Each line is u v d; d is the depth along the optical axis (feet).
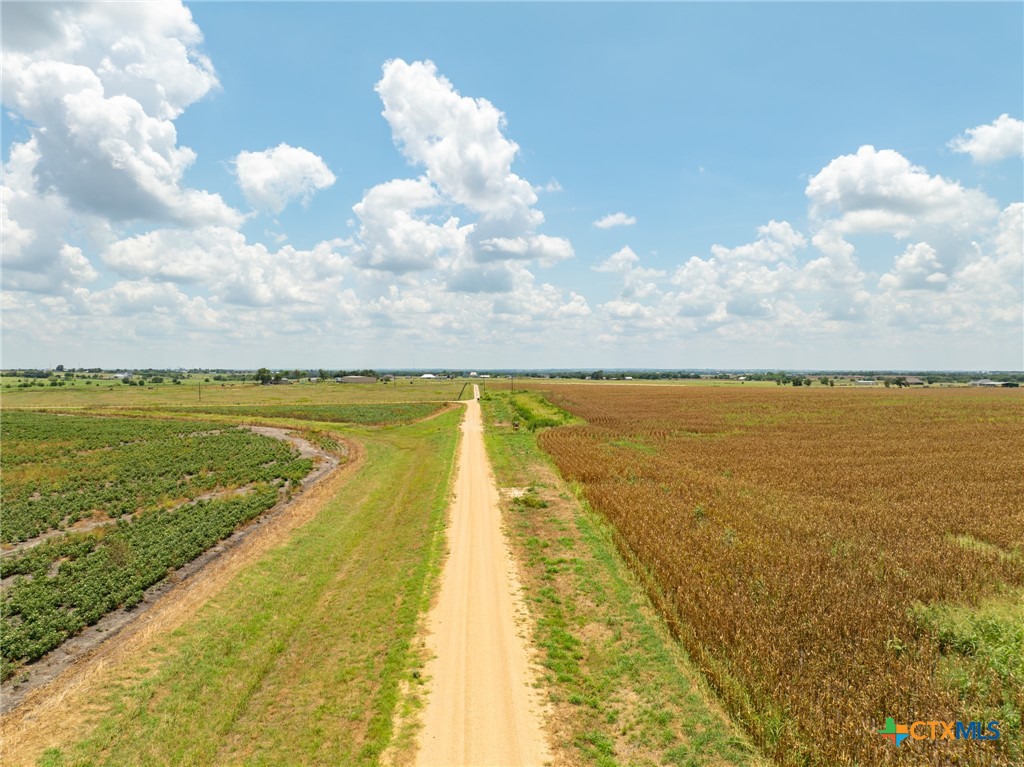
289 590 70.18
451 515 102.22
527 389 570.87
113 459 177.06
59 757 41.24
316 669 52.13
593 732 42.34
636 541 81.05
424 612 63.00
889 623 53.11
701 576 66.39
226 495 130.41
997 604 58.03
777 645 49.55
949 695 41.86
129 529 102.58
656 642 55.26
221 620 62.13
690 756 39.34
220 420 289.12
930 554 72.59
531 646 55.52
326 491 128.98
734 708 43.91
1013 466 145.38
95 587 75.36
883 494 112.27
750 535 82.12
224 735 43.04
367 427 271.49
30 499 129.39
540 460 162.40
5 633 62.59
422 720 43.75
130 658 54.95
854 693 42.60
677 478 126.72
